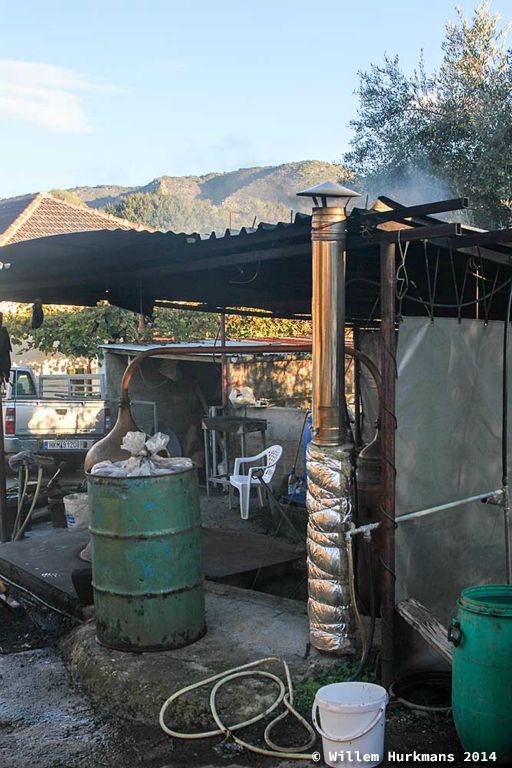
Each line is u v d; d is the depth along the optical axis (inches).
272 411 429.7
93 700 182.5
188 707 168.1
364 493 219.1
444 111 510.9
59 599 241.1
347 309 326.3
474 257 214.2
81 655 197.2
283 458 421.4
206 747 159.2
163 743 161.9
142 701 173.6
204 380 561.9
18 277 282.8
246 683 173.5
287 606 222.7
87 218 899.4
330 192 171.2
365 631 197.3
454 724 156.3
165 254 223.0
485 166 480.7
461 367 196.7
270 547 292.7
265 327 618.2
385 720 159.8
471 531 202.1
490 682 143.6
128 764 154.8
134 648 193.0
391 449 172.6
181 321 617.6
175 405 550.0
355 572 215.6
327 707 146.9
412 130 515.5
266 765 151.3
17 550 289.0
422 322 182.9
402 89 531.8
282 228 189.6
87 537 307.9
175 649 193.5
